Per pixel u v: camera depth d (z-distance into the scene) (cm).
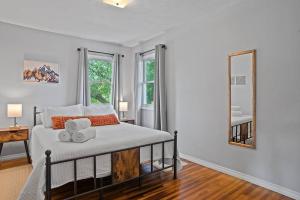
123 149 226
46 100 382
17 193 228
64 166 193
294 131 222
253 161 259
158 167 304
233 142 280
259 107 251
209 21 311
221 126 297
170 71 386
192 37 340
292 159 224
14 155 353
